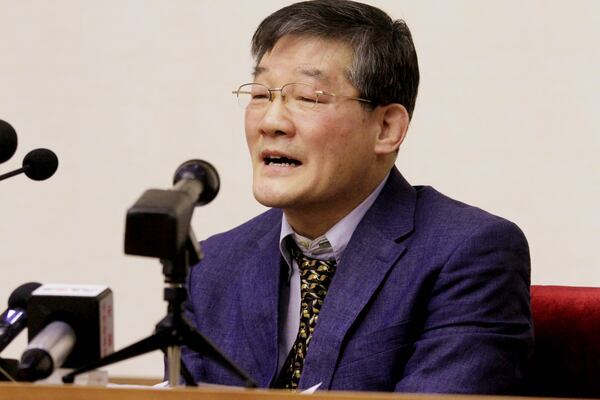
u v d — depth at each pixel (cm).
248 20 1223
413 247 765
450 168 1171
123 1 1250
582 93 1146
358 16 773
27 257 1262
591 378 791
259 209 1217
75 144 1257
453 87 1170
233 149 1223
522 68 1158
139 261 1243
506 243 762
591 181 1143
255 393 484
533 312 810
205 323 809
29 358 560
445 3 1172
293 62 754
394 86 784
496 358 721
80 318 599
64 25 1262
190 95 1234
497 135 1162
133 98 1246
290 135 748
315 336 743
